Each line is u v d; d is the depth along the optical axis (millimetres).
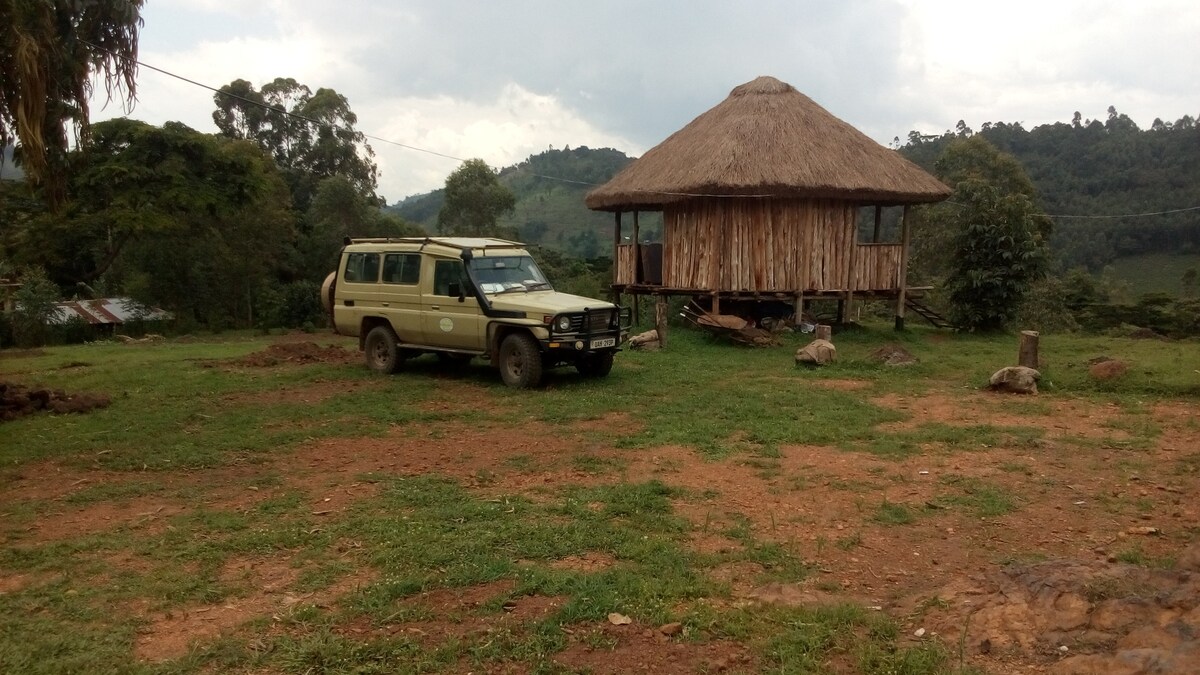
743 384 11805
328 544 5172
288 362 14773
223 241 31672
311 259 38062
